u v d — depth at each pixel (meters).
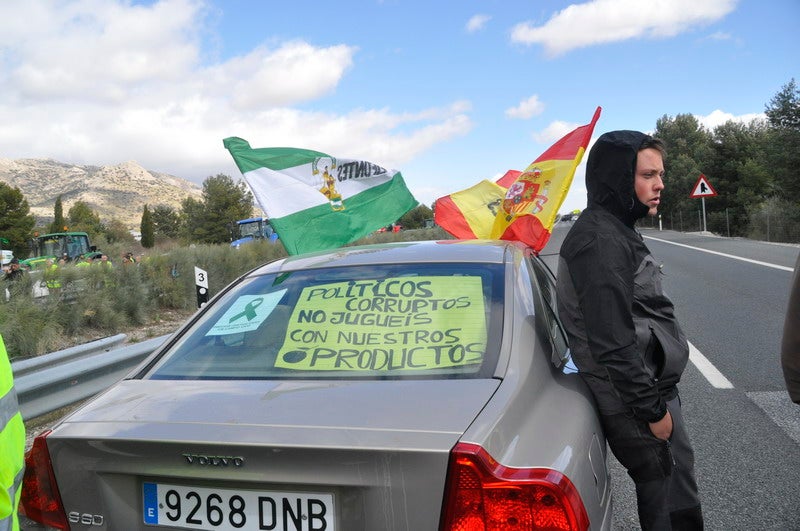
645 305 2.58
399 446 1.75
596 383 2.51
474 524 1.70
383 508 1.75
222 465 1.86
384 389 2.12
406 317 2.54
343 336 2.49
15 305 9.84
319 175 5.46
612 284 2.37
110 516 1.99
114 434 1.98
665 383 2.57
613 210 2.59
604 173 2.57
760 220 28.97
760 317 9.10
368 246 3.43
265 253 20.39
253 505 1.87
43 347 9.66
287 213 5.30
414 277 2.80
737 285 12.38
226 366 2.46
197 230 69.38
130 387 2.42
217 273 16.58
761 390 5.72
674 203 50.03
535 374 2.30
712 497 3.70
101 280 12.40
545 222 3.92
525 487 1.72
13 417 1.73
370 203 5.64
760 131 47.78
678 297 11.34
